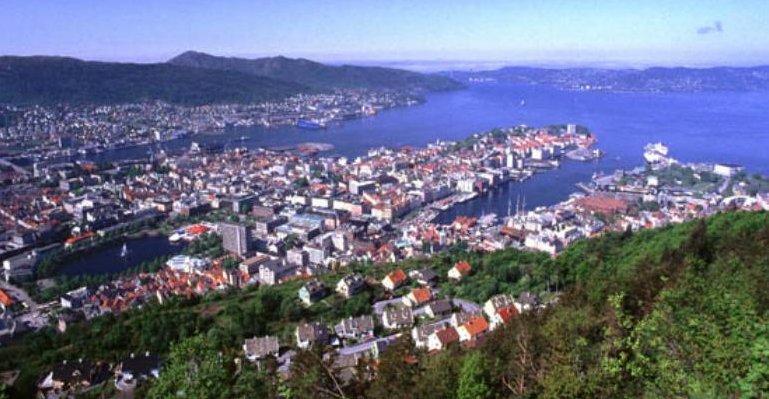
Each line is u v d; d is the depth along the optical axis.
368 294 179.88
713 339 43.97
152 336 156.12
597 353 61.28
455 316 152.62
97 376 140.88
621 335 61.94
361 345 146.62
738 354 42.12
